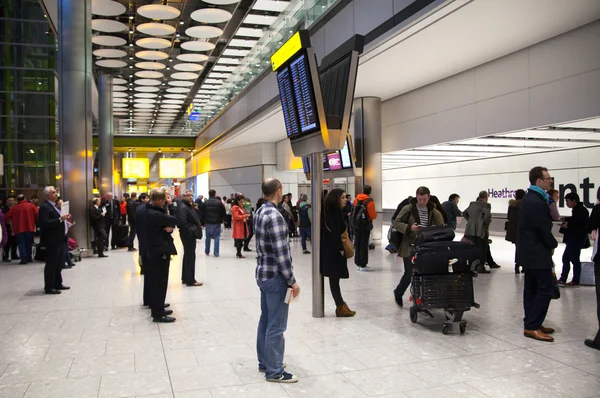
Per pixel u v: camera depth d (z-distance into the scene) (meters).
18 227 12.83
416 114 15.24
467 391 4.12
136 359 5.03
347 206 13.36
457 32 10.05
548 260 5.53
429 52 11.43
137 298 8.20
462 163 22.64
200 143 40.25
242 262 12.92
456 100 13.41
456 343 5.46
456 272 5.90
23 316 6.94
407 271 7.05
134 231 16.25
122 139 41.06
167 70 26.00
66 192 14.08
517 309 7.10
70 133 14.14
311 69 6.18
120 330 6.16
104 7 17.19
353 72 6.27
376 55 11.62
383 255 13.92
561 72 10.20
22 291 8.88
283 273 4.20
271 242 4.21
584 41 9.66
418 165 25.75
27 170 21.39
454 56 11.75
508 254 13.95
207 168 38.62
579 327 6.09
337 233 6.59
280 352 4.37
